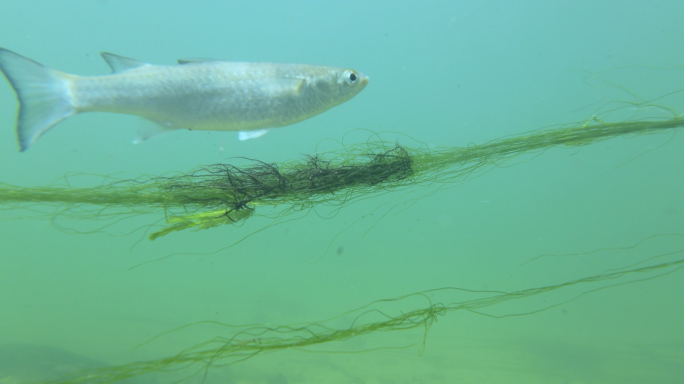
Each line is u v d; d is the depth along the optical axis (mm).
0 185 300
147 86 350
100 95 346
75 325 1313
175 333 1259
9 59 331
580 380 941
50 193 308
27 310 1544
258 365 973
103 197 320
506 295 331
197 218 338
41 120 336
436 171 398
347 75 387
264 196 347
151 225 337
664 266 352
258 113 371
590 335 1393
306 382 860
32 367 760
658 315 1742
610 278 350
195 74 356
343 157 372
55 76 340
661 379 955
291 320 1456
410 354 1132
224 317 1506
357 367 994
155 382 772
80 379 250
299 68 380
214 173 343
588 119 386
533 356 1140
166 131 369
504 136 397
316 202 370
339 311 1593
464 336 1358
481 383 899
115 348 1067
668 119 373
